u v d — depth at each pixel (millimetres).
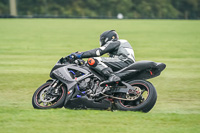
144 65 21234
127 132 16859
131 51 22500
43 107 21656
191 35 120250
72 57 22391
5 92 28734
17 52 64000
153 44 84438
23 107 23188
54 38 99438
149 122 18656
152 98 20609
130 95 21000
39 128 17359
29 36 106500
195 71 42750
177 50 70250
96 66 21641
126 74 21328
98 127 17609
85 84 21688
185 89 31078
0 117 19328
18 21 192375
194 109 23344
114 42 22281
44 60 52375
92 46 75625
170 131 17078
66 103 21609
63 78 21906
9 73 39656
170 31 140625
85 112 20656
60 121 18625
